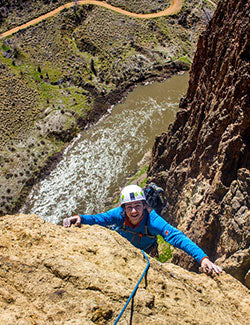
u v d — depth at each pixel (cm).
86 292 591
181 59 10475
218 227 2519
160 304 640
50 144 8131
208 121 2969
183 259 2922
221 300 763
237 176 2395
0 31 11419
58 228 726
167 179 3959
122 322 577
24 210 6856
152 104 9100
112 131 8275
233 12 2842
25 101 9169
